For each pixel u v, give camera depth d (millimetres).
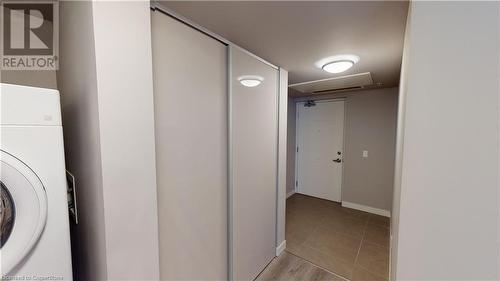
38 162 781
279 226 2391
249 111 1853
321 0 1109
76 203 1074
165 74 1186
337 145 4051
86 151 920
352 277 2064
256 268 2047
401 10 1194
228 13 1235
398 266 926
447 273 851
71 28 1009
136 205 911
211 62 1485
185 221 1346
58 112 829
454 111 809
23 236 744
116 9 820
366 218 3393
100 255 869
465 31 781
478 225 799
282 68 2275
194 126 1378
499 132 759
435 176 849
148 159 949
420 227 882
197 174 1418
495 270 789
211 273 1574
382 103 3480
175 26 1231
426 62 844
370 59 2021
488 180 778
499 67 748
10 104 732
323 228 3053
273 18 1300
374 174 3590
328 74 2539
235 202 1738
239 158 1761
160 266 1208
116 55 826
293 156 4516
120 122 847
